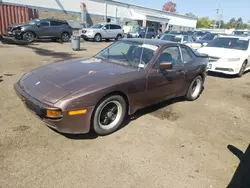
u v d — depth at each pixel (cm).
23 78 349
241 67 840
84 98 283
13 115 370
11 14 1778
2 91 482
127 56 407
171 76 423
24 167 252
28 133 320
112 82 314
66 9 2484
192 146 326
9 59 856
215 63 805
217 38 959
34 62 837
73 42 1294
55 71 346
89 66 370
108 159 278
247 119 452
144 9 3625
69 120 280
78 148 295
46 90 291
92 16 2777
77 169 256
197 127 391
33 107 283
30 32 1502
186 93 510
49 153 280
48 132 327
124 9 3219
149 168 268
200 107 497
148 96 385
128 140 326
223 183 256
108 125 336
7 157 265
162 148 313
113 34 2156
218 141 350
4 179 232
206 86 694
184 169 272
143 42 430
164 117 420
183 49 475
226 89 675
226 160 300
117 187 235
